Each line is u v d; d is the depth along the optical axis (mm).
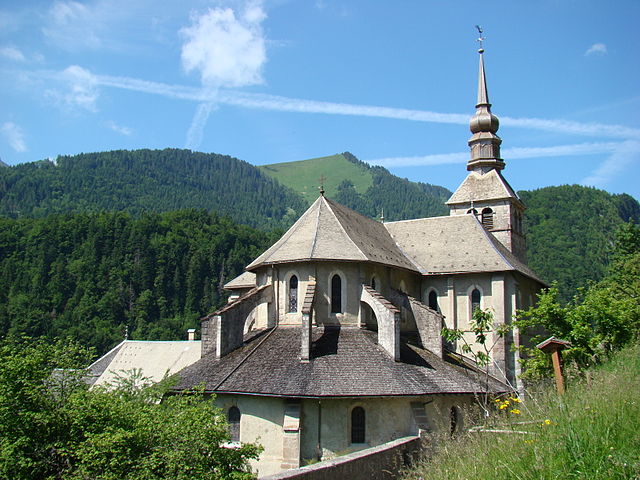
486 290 51969
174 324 137000
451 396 37625
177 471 21922
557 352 27219
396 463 23375
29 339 26250
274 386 35469
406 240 57469
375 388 35312
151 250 146375
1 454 21609
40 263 140250
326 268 43188
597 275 126500
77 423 23047
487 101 67812
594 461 13922
